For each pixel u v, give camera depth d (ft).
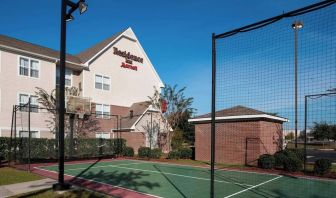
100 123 101.14
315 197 35.29
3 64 77.77
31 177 46.32
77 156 80.43
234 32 24.44
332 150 120.88
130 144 100.37
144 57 121.39
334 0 19.02
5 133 76.59
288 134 76.28
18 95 80.18
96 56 102.53
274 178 49.24
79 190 36.11
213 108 25.50
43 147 71.05
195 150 80.33
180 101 100.94
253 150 67.87
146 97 120.47
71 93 90.58
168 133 101.76
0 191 35.58
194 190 38.58
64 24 35.86
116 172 55.72
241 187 41.04
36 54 84.17
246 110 70.03
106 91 105.40
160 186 41.24
